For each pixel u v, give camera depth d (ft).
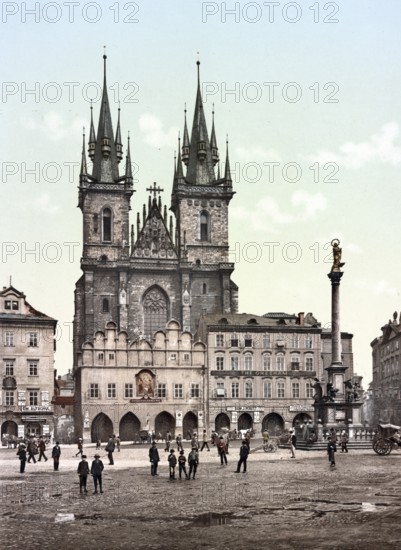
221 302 523.29
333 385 280.31
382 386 536.83
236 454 253.03
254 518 107.65
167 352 414.41
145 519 108.06
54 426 417.28
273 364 427.74
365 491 135.33
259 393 422.82
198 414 412.16
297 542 89.61
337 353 283.18
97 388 400.47
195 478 166.30
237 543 89.76
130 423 405.18
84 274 503.61
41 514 113.91
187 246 531.50
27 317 394.73
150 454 176.24
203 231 538.06
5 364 388.57
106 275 505.25
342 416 277.23
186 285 511.81
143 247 517.96
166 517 109.70
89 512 115.55
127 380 405.39
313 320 466.70
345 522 102.58
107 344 406.62
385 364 528.63
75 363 503.61
